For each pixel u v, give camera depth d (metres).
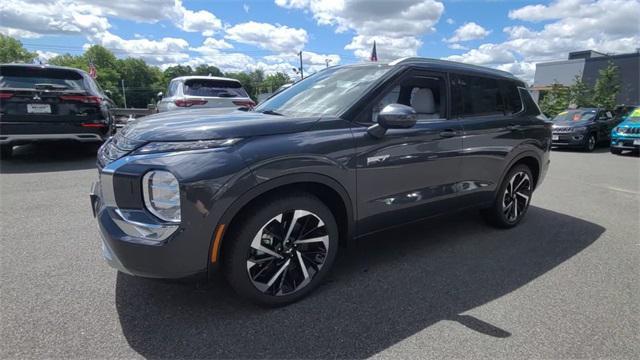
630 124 12.45
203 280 2.42
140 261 2.27
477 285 3.12
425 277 3.24
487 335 2.47
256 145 2.45
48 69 7.34
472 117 3.79
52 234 3.92
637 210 5.46
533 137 4.43
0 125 6.78
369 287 3.04
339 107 3.00
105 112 7.77
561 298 2.94
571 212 5.31
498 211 4.31
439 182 3.51
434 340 2.41
